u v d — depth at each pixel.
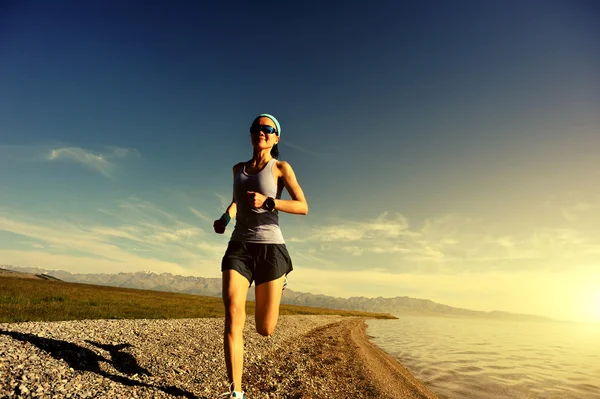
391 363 10.64
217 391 4.12
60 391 3.26
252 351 7.51
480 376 10.27
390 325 46.00
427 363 12.18
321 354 9.16
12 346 4.20
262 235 3.05
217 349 6.53
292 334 13.24
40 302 12.45
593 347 29.92
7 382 3.22
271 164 3.17
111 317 10.46
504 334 47.84
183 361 5.17
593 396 8.66
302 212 3.05
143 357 5.01
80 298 17.36
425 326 56.19
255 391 4.55
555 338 45.47
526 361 15.80
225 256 3.07
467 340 28.88
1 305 10.05
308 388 5.23
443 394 7.13
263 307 3.09
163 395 3.64
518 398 7.66
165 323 9.54
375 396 5.49
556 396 8.30
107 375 3.93
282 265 3.09
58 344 4.64
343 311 83.75
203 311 19.12
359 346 13.70
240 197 3.17
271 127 3.21
